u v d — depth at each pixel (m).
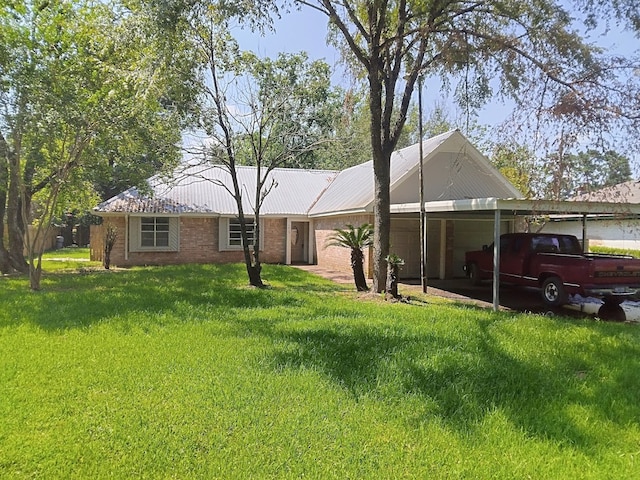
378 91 11.43
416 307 9.98
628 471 3.35
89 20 12.48
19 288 12.03
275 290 12.41
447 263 17.73
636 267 10.44
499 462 3.41
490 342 6.71
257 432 3.76
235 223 21.36
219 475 3.17
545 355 6.20
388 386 4.83
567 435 3.89
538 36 8.88
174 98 11.78
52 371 5.18
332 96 16.78
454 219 16.67
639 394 4.86
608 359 6.10
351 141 14.22
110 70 11.92
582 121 6.78
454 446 3.63
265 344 6.40
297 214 21.80
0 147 12.07
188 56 11.36
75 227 37.75
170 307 9.03
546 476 3.25
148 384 4.79
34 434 3.71
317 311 9.12
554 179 7.00
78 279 14.03
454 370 5.37
